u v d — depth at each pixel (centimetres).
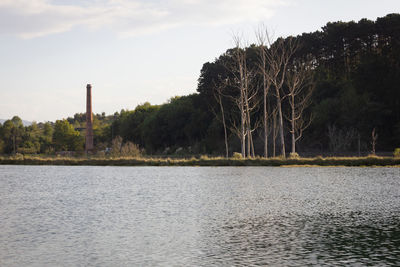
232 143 8006
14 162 6262
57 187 2945
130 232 1427
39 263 1077
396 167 4531
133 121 13138
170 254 1150
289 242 1274
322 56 9694
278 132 7269
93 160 5847
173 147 10500
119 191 2650
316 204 2027
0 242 1298
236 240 1305
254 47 8662
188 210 1870
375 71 8225
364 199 2191
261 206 1973
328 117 7706
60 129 14912
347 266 1031
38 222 1617
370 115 7556
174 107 11188
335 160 4878
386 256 1116
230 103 8750
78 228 1500
